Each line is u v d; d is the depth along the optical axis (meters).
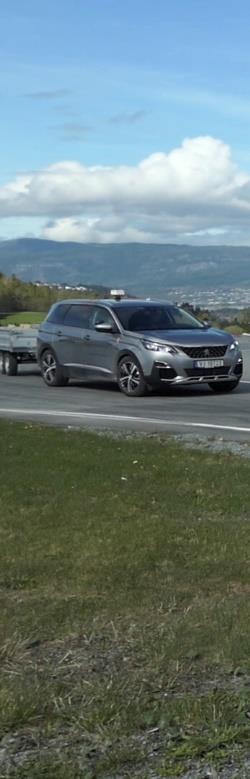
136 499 8.30
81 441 11.55
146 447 11.02
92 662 4.53
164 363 16.97
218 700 4.01
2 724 3.86
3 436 12.08
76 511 7.86
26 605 5.44
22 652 4.69
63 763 3.54
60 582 5.89
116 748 3.64
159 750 3.63
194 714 3.88
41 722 3.88
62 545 6.77
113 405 16.03
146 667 4.45
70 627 5.03
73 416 14.45
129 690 4.16
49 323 19.91
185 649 4.61
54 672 4.41
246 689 4.14
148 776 3.46
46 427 12.95
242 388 18.84
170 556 6.43
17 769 3.51
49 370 19.81
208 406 15.73
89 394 18.03
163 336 17.28
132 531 7.13
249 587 5.75
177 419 13.99
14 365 22.45
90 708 3.97
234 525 7.32
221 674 4.33
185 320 18.53
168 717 3.84
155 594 5.59
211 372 17.23
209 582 5.85
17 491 8.70
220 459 10.16
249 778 3.44
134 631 4.94
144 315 18.27
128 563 6.26
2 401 16.91
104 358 18.16
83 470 9.64
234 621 4.96
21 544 6.81
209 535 6.96
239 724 3.79
